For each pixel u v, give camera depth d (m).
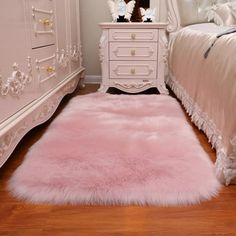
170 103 2.03
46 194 0.93
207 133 1.33
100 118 1.68
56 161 1.13
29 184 0.98
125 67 2.31
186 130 1.48
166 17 2.65
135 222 0.81
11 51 1.06
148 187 0.95
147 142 1.31
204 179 1.00
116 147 1.26
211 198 0.92
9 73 1.05
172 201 0.89
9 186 0.99
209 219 0.82
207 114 1.34
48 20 1.57
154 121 1.62
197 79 1.56
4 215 0.84
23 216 0.84
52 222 0.81
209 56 1.36
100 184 0.97
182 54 2.04
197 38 1.72
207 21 2.52
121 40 2.25
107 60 2.30
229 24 2.19
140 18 2.63
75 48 2.46
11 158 1.24
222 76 1.12
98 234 0.76
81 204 0.89
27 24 1.25
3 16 1.00
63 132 1.45
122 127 1.52
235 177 0.98
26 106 1.22
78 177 1.01
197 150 1.23
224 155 0.99
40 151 1.23
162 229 0.78
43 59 1.50
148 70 2.31
